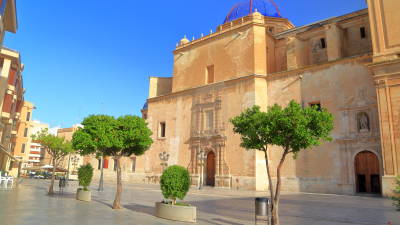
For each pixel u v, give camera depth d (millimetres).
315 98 27266
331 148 25531
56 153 24891
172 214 11281
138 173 40312
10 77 29891
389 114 21000
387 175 20469
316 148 26344
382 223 10820
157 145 39031
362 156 24234
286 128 9859
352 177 24078
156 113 40469
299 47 32125
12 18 25953
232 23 35219
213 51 35844
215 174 31703
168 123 38500
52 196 19047
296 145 10102
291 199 19641
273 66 34750
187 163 35031
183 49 39438
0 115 27609
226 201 18656
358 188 24125
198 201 18656
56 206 13953
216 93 33844
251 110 11109
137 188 29797
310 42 32656
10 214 10969
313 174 26078
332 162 25250
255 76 30594
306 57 32562
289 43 31859
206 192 25469
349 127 24922
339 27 29484
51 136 25109
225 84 33094
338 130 25438
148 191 26750
